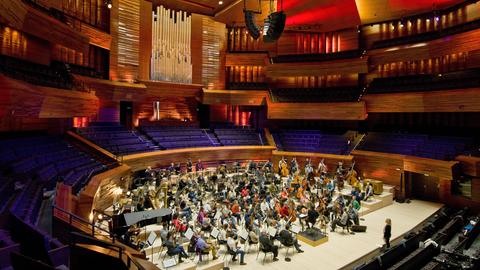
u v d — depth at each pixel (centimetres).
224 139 2636
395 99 2205
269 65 2655
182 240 1104
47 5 1571
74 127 1930
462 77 2039
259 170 2100
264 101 2702
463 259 1093
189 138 2489
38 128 1659
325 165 2294
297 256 1137
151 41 2383
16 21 1085
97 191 1175
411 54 2172
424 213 1702
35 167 1256
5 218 739
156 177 1838
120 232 934
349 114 2400
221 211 1280
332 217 1452
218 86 2686
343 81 2677
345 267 1083
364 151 2281
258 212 1299
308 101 2620
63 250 648
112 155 1788
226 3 2397
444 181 1903
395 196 2014
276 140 2736
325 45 2752
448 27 2100
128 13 2220
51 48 1659
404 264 1016
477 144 1842
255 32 1591
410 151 2056
